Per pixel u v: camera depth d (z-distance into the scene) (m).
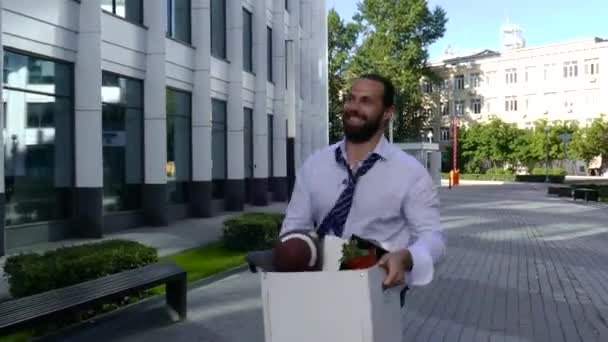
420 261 2.72
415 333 7.56
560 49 85.44
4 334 5.34
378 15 74.31
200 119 23.53
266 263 2.88
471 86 92.94
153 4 20.06
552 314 8.63
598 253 15.05
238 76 27.02
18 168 15.05
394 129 74.00
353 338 2.48
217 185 26.56
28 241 15.19
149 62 20.09
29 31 15.00
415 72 75.50
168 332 7.39
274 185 33.66
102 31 17.88
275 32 33.41
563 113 85.56
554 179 66.75
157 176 20.12
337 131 71.50
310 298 2.51
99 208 16.78
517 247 15.98
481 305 9.15
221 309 8.63
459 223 22.41
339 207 3.04
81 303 6.20
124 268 8.33
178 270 7.99
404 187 2.99
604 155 76.25
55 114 16.19
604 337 7.46
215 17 26.23
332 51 74.75
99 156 16.75
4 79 14.53
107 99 18.52
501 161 83.44
